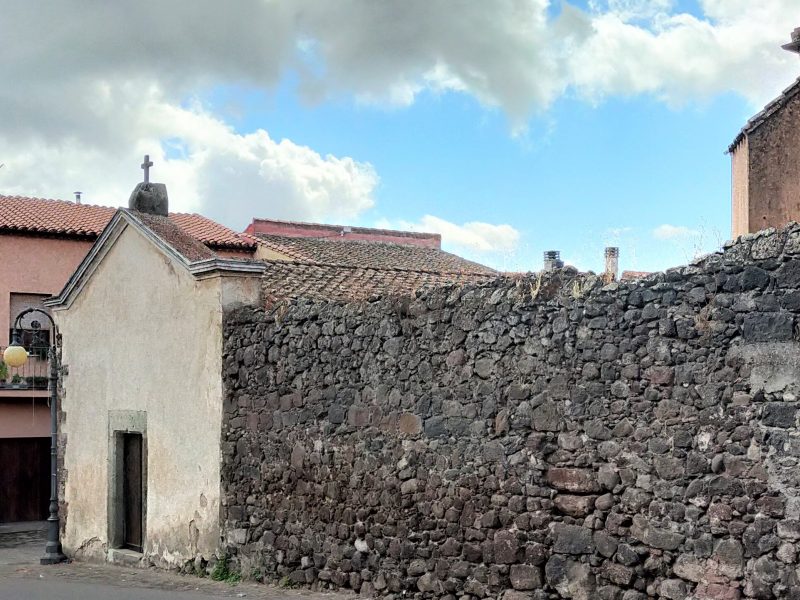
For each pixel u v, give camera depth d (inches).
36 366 901.8
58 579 507.8
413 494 381.7
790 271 282.8
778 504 279.3
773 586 278.2
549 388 338.6
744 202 570.6
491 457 354.0
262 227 993.5
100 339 587.8
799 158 556.4
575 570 325.7
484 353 361.4
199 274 495.5
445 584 365.4
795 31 543.5
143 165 581.6
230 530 470.3
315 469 428.5
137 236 552.1
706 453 296.4
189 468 500.1
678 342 307.4
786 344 282.0
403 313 393.7
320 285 538.3
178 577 486.3
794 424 278.7
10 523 875.4
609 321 325.4
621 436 317.7
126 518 569.0
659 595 304.0
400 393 391.9
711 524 293.3
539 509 337.7
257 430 460.4
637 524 311.0
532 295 346.6
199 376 497.0
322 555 422.3
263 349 460.1
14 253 915.4
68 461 617.0
